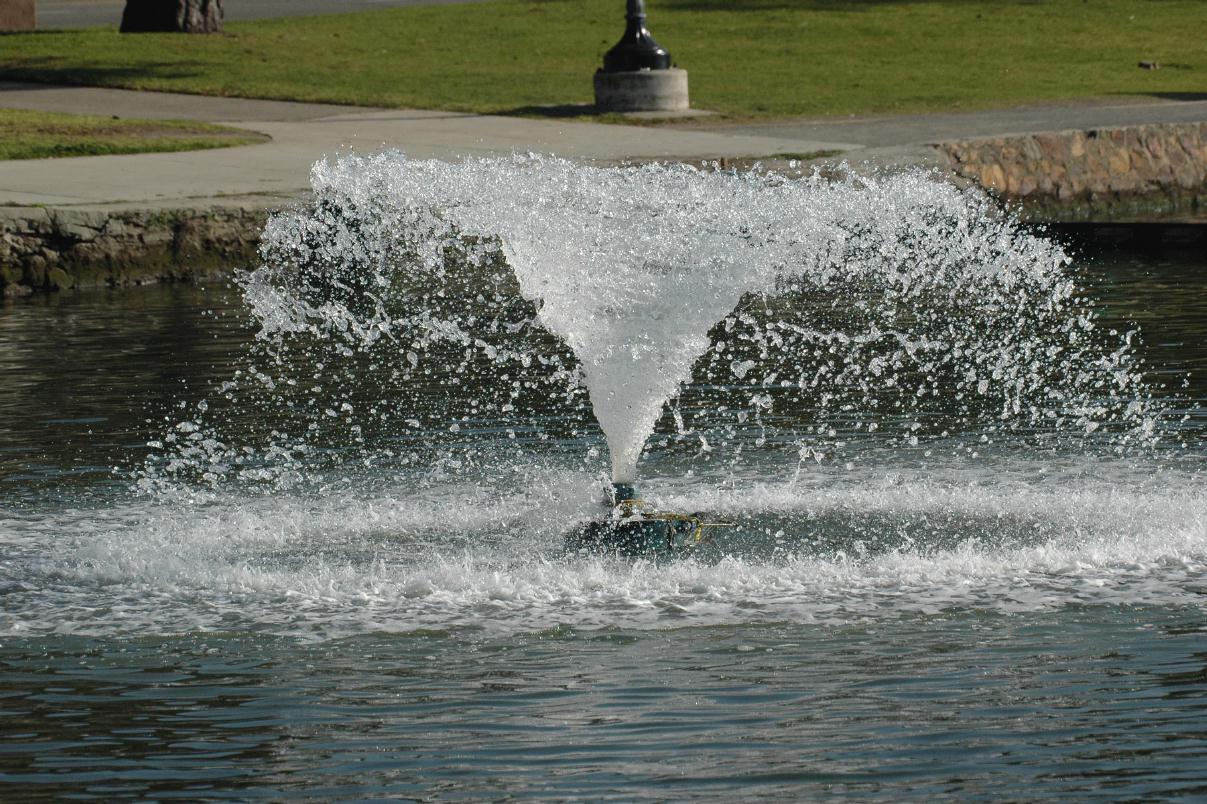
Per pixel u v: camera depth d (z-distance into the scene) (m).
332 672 12.36
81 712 11.70
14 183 38.97
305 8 88.25
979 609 13.48
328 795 10.33
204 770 10.74
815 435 20.47
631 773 10.52
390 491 17.89
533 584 14.31
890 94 61.59
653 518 15.64
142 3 73.94
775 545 15.43
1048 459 18.98
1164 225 41.38
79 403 22.73
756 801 10.12
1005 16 85.38
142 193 37.94
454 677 12.21
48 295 34.44
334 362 26.00
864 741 10.94
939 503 16.94
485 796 10.26
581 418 21.75
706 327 15.91
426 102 56.94
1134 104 58.94
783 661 12.38
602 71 55.19
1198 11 87.75
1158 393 22.66
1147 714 11.27
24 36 72.00
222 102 57.03
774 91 61.72
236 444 20.31
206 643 13.04
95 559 15.30
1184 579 14.16
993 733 11.02
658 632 13.09
